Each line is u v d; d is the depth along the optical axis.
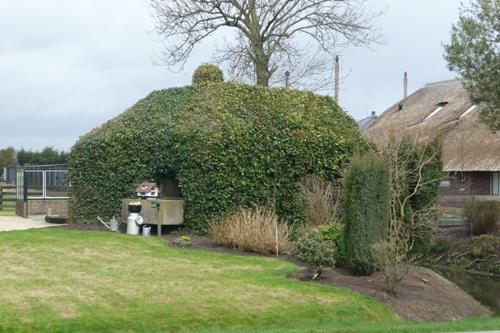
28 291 11.84
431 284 15.44
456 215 31.09
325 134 21.14
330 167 20.89
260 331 10.27
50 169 30.58
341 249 15.09
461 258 23.39
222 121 20.52
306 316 11.66
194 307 11.39
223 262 15.58
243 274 14.20
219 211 19.55
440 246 24.19
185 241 17.94
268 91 23.03
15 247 17.00
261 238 17.03
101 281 12.98
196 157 19.83
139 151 21.33
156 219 19.61
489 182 41.38
